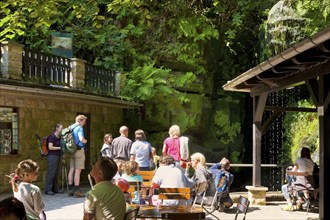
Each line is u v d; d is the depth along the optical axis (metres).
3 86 12.78
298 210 11.96
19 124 14.11
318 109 8.88
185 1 22.67
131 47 21.89
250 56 25.89
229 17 24.53
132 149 11.87
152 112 21.59
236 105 25.50
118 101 18.81
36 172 5.77
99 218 5.11
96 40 21.58
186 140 11.90
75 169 12.98
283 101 24.22
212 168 11.62
